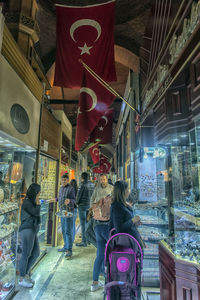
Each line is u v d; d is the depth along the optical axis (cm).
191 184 217
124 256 185
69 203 432
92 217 325
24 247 299
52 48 696
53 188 525
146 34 380
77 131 373
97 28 387
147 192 377
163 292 230
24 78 312
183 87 225
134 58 630
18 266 312
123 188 226
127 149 742
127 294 180
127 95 667
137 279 186
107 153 1574
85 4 613
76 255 436
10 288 275
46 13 614
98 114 378
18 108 291
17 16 348
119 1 587
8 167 312
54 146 508
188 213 202
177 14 214
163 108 278
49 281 319
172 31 231
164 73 261
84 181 514
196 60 176
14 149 331
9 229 279
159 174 351
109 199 301
